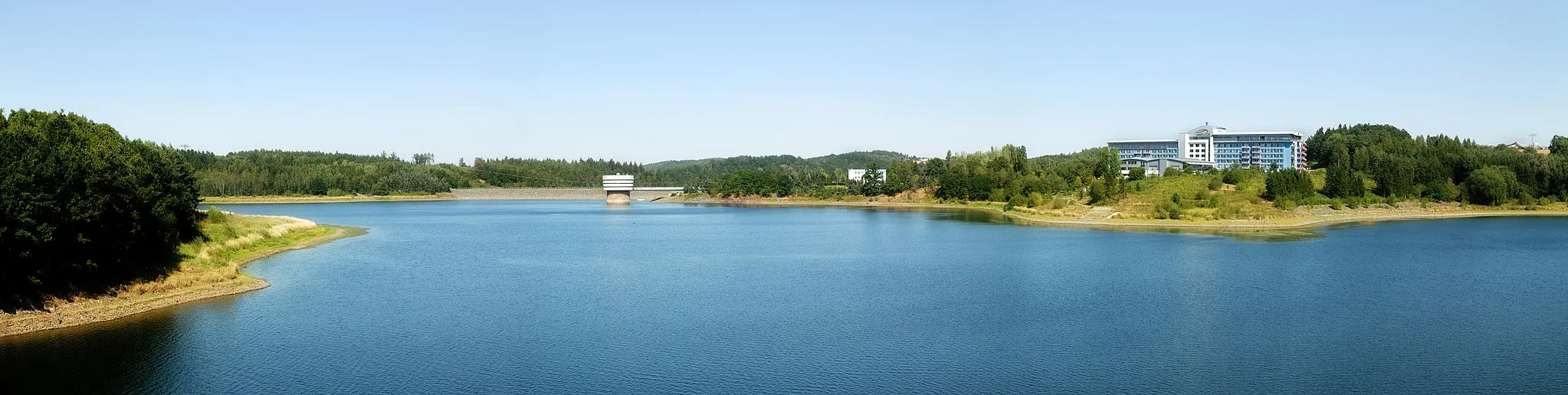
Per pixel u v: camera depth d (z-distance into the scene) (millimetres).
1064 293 78250
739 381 49344
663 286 83812
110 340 57094
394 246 125312
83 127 98500
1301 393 47000
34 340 56500
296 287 80938
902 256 111688
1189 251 114625
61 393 45688
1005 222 183375
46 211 59406
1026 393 47062
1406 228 156500
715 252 118625
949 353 55469
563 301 74375
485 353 55281
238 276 82062
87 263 64562
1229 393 46938
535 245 130125
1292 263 100625
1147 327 62969
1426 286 81562
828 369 51812
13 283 59656
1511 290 79312
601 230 168125
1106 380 49531
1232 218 169250
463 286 82625
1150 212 177500
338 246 124000
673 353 55500
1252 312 68812
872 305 72500
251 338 58406
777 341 58875
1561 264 98812
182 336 58719
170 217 81875
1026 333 61031
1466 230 150625
